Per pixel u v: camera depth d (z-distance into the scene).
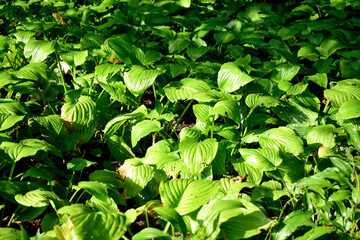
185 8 2.78
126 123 1.69
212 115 1.54
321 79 1.81
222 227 1.05
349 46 2.25
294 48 2.44
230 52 2.16
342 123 1.54
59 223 1.17
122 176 1.35
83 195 1.37
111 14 2.53
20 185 1.24
